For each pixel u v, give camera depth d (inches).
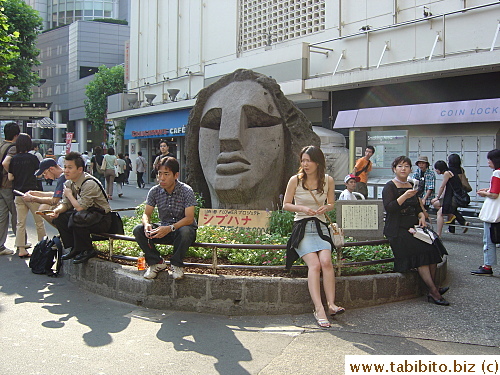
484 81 504.1
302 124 293.7
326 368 145.6
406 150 452.8
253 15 757.9
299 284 193.5
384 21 585.3
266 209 271.9
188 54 900.6
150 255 203.3
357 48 614.9
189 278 198.2
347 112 605.0
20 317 190.1
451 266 279.4
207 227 257.4
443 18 517.0
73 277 242.1
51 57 1956.2
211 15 837.8
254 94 284.8
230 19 797.2
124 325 182.2
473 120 486.9
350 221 240.1
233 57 792.9
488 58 461.7
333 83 596.7
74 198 230.2
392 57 577.6
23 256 295.7
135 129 1010.1
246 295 193.6
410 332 174.9
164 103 901.2
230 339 168.1
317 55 659.4
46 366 145.9
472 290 228.7
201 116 307.6
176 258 196.7
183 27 911.7
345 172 594.9
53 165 279.1
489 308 202.1
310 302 194.2
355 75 573.0
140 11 1039.0
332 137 600.1
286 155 291.9
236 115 279.6
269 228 262.1
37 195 275.4
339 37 616.7
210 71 778.8
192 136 313.7
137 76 1051.9
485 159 510.0
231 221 266.2
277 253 224.1
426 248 209.5
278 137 285.4
